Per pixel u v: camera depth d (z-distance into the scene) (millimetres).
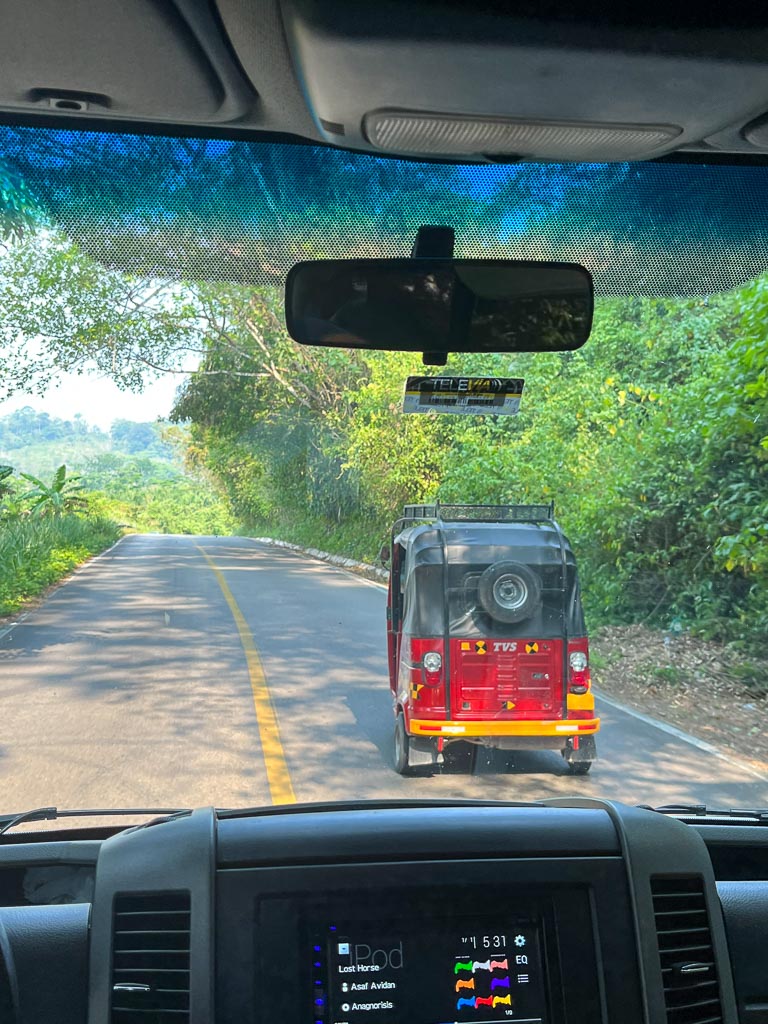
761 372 12789
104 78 2422
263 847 2352
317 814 2559
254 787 6770
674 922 2484
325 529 31000
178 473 43281
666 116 2438
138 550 36719
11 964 2521
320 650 13109
